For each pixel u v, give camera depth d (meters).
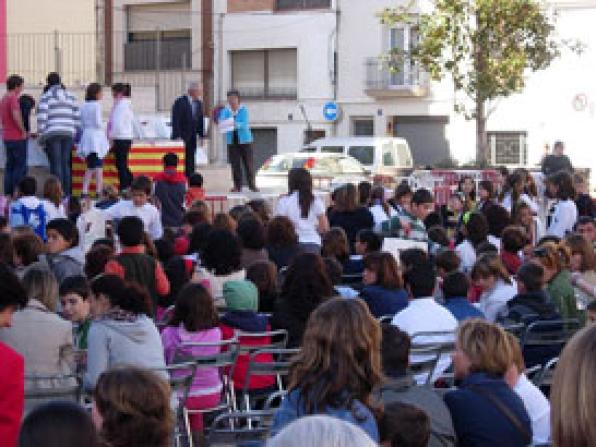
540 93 41.69
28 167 19.91
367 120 45.47
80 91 24.55
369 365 5.31
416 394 6.08
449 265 10.49
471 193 21.30
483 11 34.78
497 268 10.15
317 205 13.45
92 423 3.71
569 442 3.03
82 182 20.30
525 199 17.94
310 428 2.88
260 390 8.96
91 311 8.66
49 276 7.55
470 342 6.23
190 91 21.06
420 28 36.66
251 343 8.89
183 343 8.26
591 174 40.91
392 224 13.91
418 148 44.41
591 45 40.84
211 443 6.75
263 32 46.50
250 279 9.69
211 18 47.19
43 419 3.64
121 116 19.31
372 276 9.53
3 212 17.11
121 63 48.12
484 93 35.38
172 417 4.55
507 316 9.59
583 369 3.01
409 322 8.54
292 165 33.66
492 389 6.12
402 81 44.16
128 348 7.38
